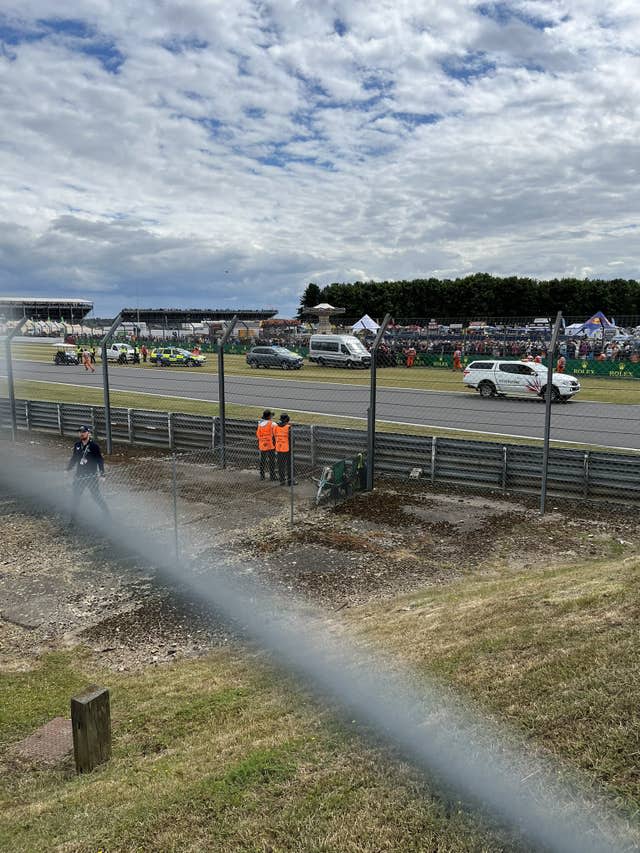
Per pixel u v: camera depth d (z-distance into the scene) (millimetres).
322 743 4422
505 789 3670
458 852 3279
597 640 5215
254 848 3459
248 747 4602
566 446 17609
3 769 5004
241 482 14414
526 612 6312
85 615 8164
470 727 4309
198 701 5754
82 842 3727
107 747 4914
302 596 8555
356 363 44312
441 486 13719
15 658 7129
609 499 12125
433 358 42812
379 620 7352
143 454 17797
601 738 3967
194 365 48344
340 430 14883
